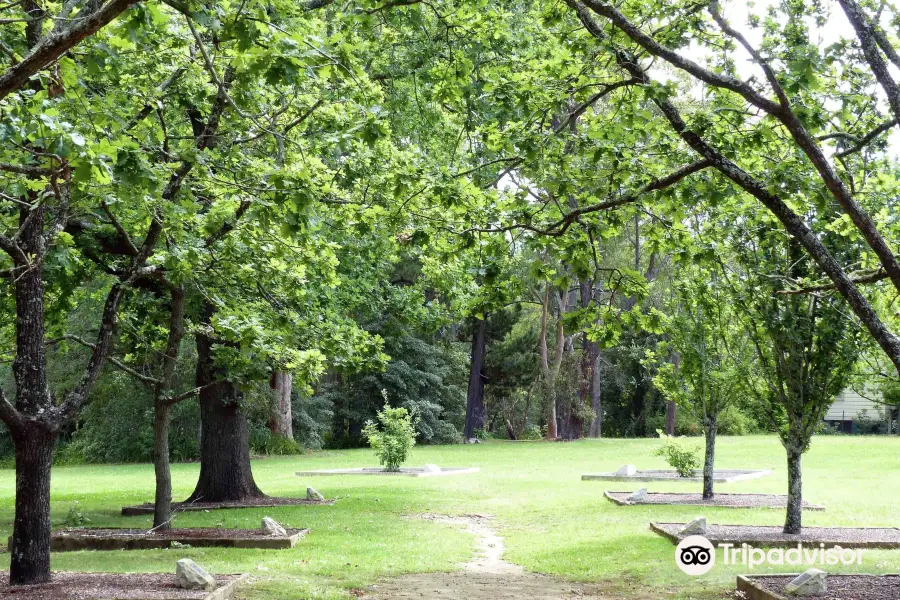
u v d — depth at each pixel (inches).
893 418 2069.4
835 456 1246.3
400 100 688.4
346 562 459.5
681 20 370.3
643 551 484.4
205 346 746.2
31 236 383.2
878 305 476.4
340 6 629.3
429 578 426.3
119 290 412.5
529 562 478.6
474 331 2047.2
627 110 371.2
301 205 303.1
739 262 519.2
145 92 431.8
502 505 757.3
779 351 510.9
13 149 329.1
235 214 457.7
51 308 595.5
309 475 1115.9
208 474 760.3
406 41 655.8
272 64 247.3
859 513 637.9
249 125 486.9
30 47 367.6
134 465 1488.7
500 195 424.5
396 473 1107.9
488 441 1979.6
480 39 522.9
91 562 449.1
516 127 405.1
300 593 367.2
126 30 248.5
